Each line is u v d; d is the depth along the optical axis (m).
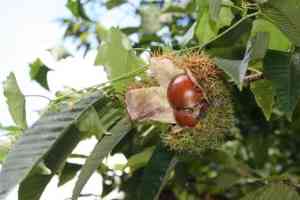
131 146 0.54
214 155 0.59
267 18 0.39
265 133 0.79
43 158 0.36
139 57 0.42
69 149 0.37
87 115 0.38
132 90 0.39
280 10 0.37
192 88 0.38
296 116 0.54
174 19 0.76
